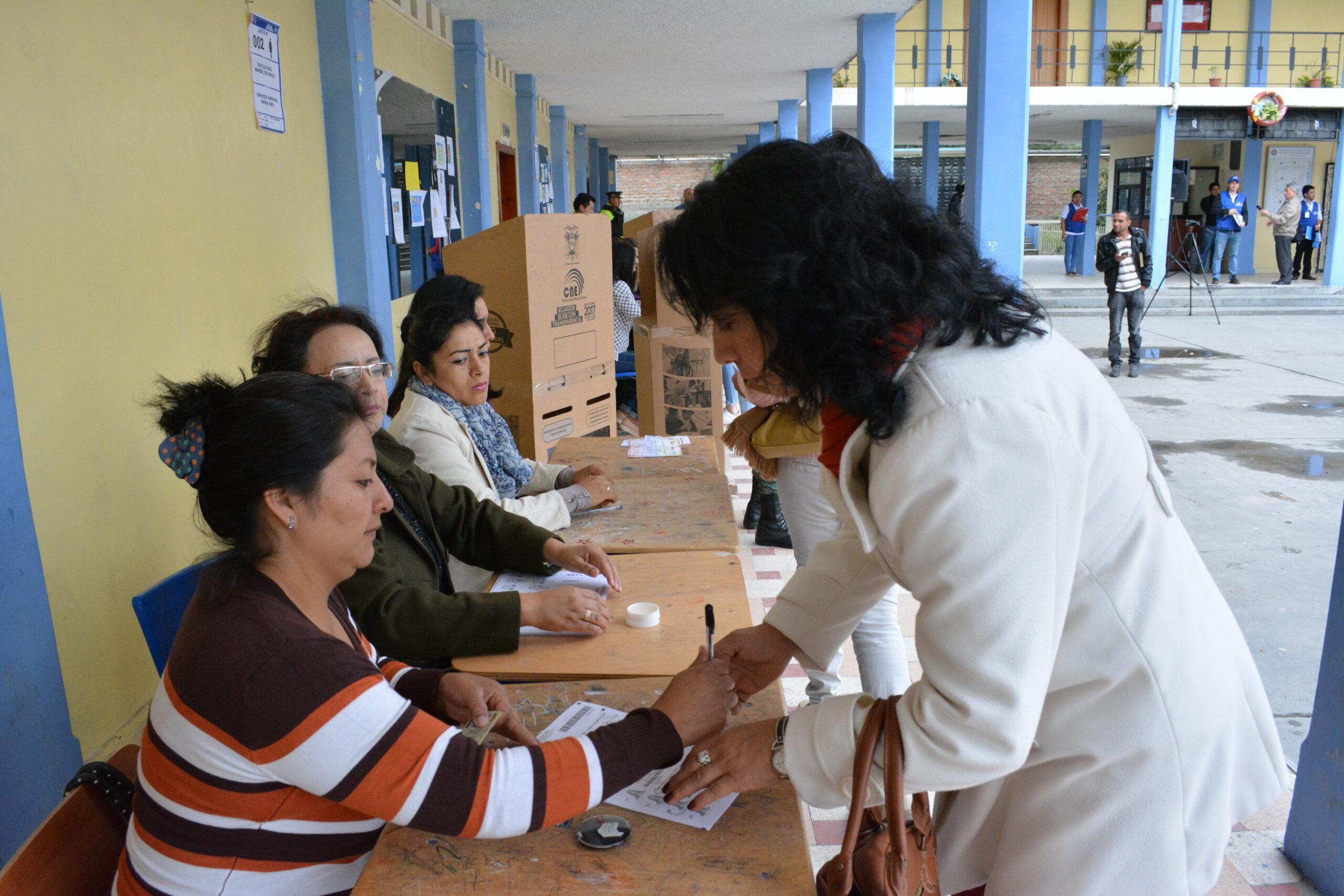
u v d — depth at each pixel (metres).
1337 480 5.64
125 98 2.82
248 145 3.82
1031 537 0.93
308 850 1.16
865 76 8.22
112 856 1.28
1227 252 18.69
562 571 2.16
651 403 4.81
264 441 1.11
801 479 2.40
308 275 4.57
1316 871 2.15
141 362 2.88
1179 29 15.65
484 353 2.59
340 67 4.80
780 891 1.10
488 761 1.14
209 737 1.08
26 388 2.28
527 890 1.11
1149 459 1.06
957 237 1.00
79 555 2.47
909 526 0.97
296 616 1.14
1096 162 18.83
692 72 11.17
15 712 2.00
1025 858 1.14
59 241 2.45
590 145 22.61
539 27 8.27
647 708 1.29
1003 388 0.95
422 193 6.71
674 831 1.21
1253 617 3.72
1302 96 15.54
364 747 1.08
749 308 0.95
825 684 2.59
